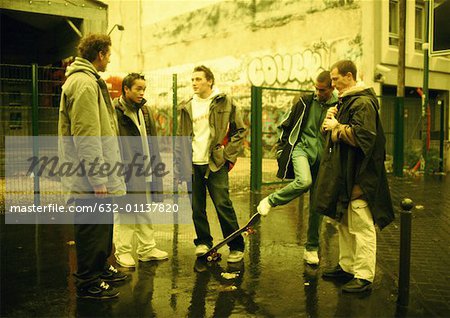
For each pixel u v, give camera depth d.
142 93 4.73
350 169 4.11
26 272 4.79
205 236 5.23
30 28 15.20
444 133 14.91
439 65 15.59
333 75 4.34
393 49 13.98
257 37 16.62
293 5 15.21
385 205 4.15
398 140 12.66
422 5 15.16
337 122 4.15
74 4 12.13
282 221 7.24
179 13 20.16
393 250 5.69
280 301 4.05
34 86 8.29
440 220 7.38
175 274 4.74
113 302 4.02
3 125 8.91
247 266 5.00
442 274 4.81
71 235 6.27
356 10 13.41
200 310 3.87
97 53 4.01
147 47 22.34
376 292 4.26
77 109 3.73
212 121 4.92
